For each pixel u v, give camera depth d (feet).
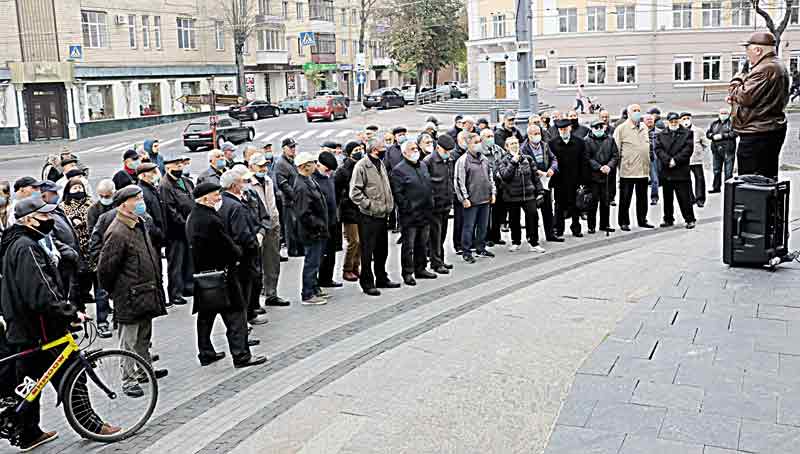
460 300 33.42
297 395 23.81
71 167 38.58
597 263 35.24
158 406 23.80
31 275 21.04
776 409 18.17
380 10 220.64
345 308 33.63
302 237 34.19
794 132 104.37
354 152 39.22
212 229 26.35
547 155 44.09
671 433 17.43
